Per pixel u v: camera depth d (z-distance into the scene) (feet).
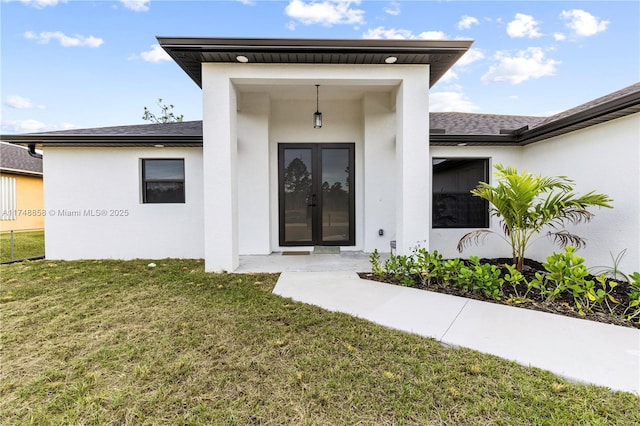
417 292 14.38
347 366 8.22
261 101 23.65
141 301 13.39
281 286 15.43
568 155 18.25
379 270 17.10
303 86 22.12
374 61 17.10
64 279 17.20
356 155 25.64
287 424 6.21
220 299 13.51
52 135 22.52
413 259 16.99
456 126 26.12
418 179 17.74
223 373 7.98
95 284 16.10
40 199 43.86
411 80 17.53
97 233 24.04
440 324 10.77
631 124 14.56
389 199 24.44
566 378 7.47
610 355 8.47
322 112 25.57
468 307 12.35
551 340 9.41
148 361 8.56
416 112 17.60
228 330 10.46
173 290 14.88
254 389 7.33
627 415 6.22
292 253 24.53
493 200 16.57
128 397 7.05
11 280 17.02
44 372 8.06
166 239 24.34
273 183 25.52
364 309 12.26
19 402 6.92
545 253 20.36
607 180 15.78
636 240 14.43
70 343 9.62
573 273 12.10
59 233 23.85
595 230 16.55
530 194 15.26
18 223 40.24
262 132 23.79
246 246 23.97
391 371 7.96
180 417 6.40
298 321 11.14
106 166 23.95
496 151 22.45
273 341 9.64
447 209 23.16
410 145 17.67
